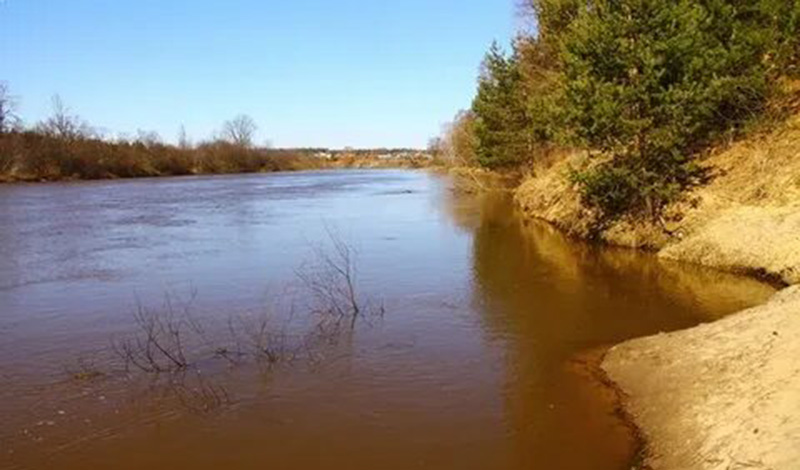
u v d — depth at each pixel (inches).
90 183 2935.5
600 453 359.3
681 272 788.0
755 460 293.3
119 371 486.0
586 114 884.6
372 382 461.7
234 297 698.8
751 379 369.1
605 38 865.5
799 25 909.2
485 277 791.7
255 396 439.2
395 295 701.3
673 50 840.9
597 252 947.3
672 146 879.7
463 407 420.2
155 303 679.7
